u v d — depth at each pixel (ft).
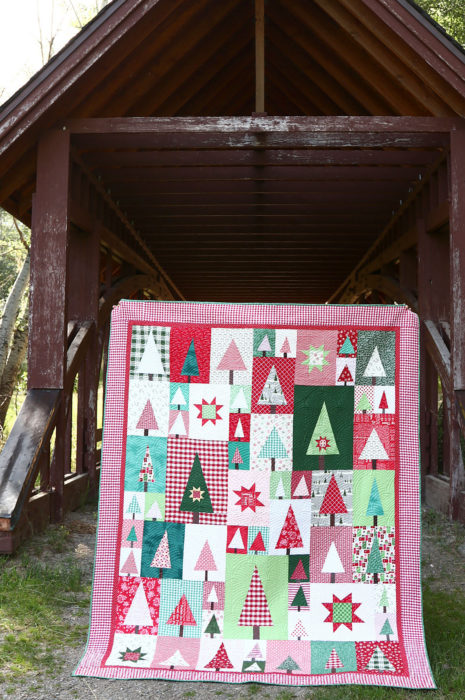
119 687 10.15
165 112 24.79
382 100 23.17
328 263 39.06
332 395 11.93
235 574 11.33
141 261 33.06
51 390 19.12
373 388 11.96
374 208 28.99
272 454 11.73
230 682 10.28
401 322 12.11
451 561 16.51
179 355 12.05
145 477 11.72
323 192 26.84
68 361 20.49
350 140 20.72
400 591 11.32
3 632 11.96
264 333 12.05
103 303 25.00
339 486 11.68
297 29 22.85
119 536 11.55
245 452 11.75
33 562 15.60
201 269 40.57
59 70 18.37
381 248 32.32
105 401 11.91
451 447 19.94
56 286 19.33
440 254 23.85
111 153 22.71
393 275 31.32
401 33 18.58
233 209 29.35
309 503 11.59
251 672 10.50
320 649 10.86
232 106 28.30
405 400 11.91
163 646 10.93
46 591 13.76
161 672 10.48
